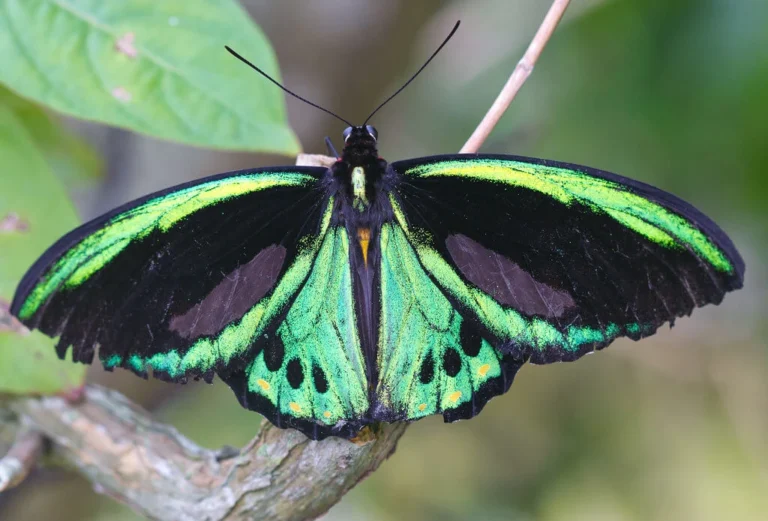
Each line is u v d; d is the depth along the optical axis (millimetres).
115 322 512
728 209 640
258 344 523
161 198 516
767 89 601
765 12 598
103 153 629
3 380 532
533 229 524
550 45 637
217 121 538
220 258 522
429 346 527
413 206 533
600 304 519
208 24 543
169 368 518
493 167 527
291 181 533
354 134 540
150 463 533
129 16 542
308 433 512
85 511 669
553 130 643
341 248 533
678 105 617
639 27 619
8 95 581
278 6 615
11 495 596
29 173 540
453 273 529
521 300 524
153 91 539
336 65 621
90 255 508
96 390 546
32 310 504
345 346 526
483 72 657
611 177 516
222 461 530
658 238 513
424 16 622
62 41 541
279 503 521
